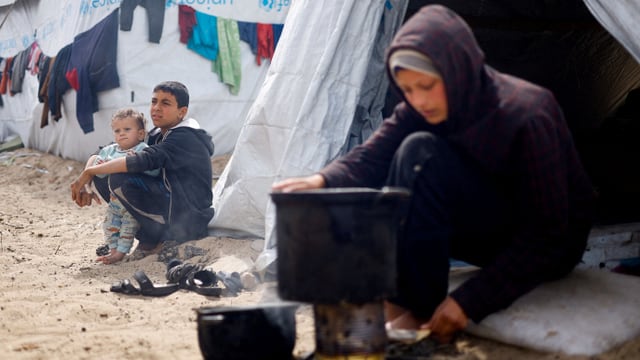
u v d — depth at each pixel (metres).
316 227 2.11
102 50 8.77
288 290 2.18
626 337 2.63
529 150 2.47
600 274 3.15
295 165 4.42
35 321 3.28
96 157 4.89
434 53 2.33
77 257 4.99
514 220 2.65
